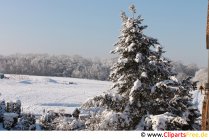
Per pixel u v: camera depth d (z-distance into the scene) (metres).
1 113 41.56
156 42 16.23
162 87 15.14
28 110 65.88
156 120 13.73
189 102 16.92
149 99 15.80
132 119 15.19
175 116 14.61
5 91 96.44
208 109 12.38
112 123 14.25
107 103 15.09
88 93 110.56
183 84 17.62
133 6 15.83
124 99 15.77
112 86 15.96
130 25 15.74
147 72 15.84
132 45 15.42
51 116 42.47
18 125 39.97
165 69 16.28
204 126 12.45
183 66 178.12
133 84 15.71
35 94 94.38
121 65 15.89
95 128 14.47
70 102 84.50
